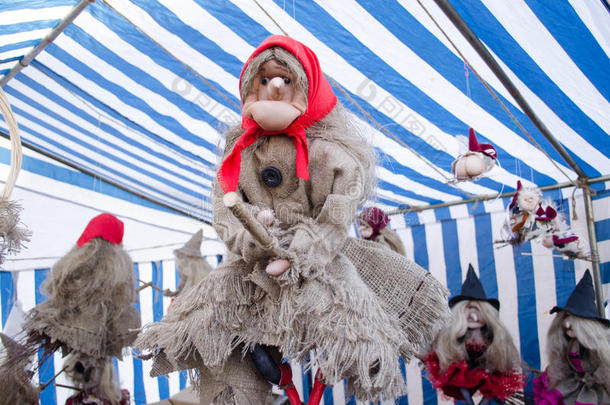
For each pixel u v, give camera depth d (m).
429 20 2.53
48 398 4.83
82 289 2.79
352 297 1.39
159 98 3.93
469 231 4.98
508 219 3.94
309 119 1.52
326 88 1.58
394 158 4.00
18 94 4.29
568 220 4.33
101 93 4.04
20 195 5.09
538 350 4.52
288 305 1.39
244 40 3.09
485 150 3.13
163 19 3.02
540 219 3.84
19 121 4.73
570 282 4.50
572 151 3.77
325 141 1.52
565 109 3.17
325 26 2.80
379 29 2.72
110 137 4.80
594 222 4.21
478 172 3.10
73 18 3.12
